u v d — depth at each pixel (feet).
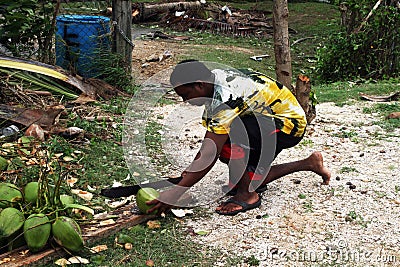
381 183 15.97
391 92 27.45
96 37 24.22
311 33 48.06
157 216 13.38
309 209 14.33
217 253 12.25
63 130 17.60
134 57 35.22
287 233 13.20
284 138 13.85
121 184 14.99
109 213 13.37
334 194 15.16
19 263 11.08
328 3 60.54
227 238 12.86
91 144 17.34
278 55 21.47
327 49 34.58
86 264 11.51
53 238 11.61
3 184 12.50
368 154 18.31
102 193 13.70
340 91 27.58
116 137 18.19
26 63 20.42
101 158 16.58
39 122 17.66
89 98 21.22
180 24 47.39
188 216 13.70
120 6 24.45
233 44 42.57
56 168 15.35
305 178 16.15
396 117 22.09
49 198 12.07
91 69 24.29
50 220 11.60
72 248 11.44
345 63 33.47
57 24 24.53
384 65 33.04
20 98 19.52
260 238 12.93
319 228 13.46
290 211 14.20
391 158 17.94
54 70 21.18
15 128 17.11
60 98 20.86
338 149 18.80
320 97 26.32
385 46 32.94
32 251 11.38
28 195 12.34
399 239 13.10
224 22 48.67
